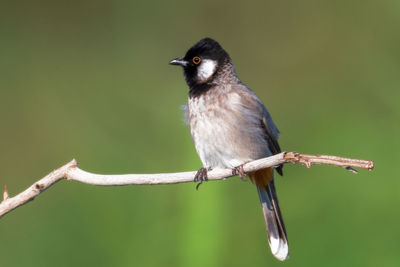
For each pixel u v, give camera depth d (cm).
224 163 902
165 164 1245
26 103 1489
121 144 1324
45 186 715
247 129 891
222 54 935
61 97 1511
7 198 705
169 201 1048
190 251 1002
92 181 725
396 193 1098
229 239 1021
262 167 756
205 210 1019
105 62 1655
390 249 1011
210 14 1705
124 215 1055
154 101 1456
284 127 1296
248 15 1697
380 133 1243
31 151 1400
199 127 905
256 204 1053
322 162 658
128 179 725
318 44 1612
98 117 1412
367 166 630
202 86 922
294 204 1096
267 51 1659
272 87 1578
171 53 1692
